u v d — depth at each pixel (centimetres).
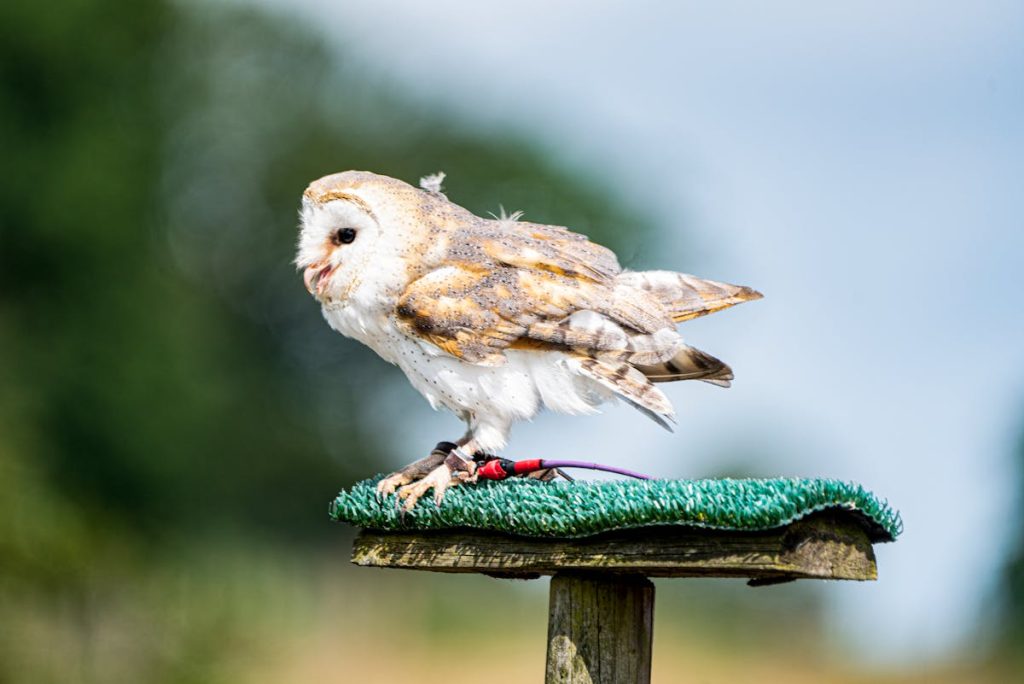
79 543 1562
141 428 2381
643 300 557
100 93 2550
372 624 2977
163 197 2917
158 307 2527
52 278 2384
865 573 479
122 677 1567
